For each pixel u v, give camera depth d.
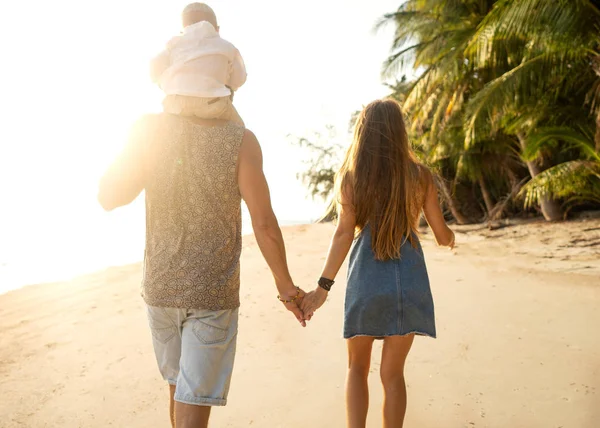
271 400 3.25
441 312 5.03
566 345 3.91
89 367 4.09
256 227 1.97
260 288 6.52
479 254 9.14
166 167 1.93
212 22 2.13
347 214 2.45
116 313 5.82
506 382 3.30
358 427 2.34
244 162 1.93
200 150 1.92
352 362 2.50
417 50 17.73
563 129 13.19
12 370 4.08
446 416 2.90
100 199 1.99
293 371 3.71
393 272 2.36
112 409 3.29
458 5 16.59
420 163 2.53
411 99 15.99
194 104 1.94
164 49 2.02
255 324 4.93
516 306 5.11
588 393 3.07
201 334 1.91
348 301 2.40
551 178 12.91
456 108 16.09
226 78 2.05
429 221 2.61
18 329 5.37
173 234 1.93
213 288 1.92
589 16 10.25
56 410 3.31
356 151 2.47
